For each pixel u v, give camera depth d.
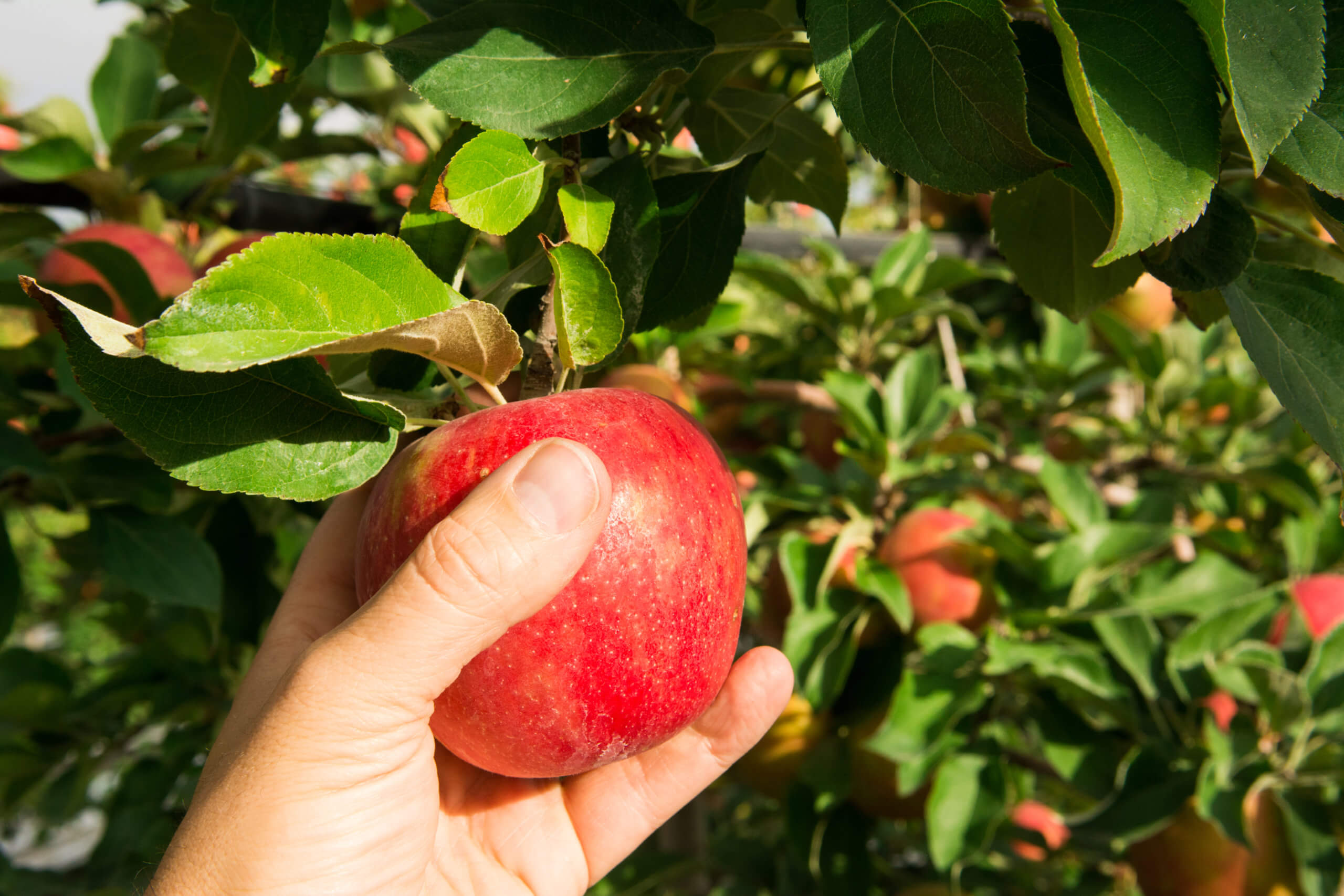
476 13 0.22
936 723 0.40
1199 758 0.41
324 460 0.22
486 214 0.20
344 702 0.22
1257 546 0.59
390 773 0.24
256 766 0.23
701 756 0.31
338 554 0.32
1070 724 0.44
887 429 0.50
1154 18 0.19
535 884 0.30
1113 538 0.44
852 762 0.45
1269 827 0.43
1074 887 0.54
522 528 0.20
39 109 0.47
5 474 0.38
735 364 0.57
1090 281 0.27
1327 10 0.20
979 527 0.46
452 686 0.22
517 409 0.22
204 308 0.18
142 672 0.59
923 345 0.74
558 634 0.21
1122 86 0.18
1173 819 0.40
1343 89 0.19
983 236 0.76
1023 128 0.18
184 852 0.23
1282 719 0.41
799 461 0.54
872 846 0.69
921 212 0.77
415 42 0.21
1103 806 0.41
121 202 0.46
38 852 0.94
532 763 0.23
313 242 0.19
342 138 0.52
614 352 0.23
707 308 0.26
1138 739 0.41
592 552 0.21
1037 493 0.66
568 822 0.30
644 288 0.24
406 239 0.24
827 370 0.58
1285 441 0.58
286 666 0.29
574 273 0.21
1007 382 0.62
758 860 0.57
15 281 0.37
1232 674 0.41
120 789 0.60
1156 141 0.18
